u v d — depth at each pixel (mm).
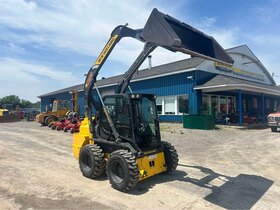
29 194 5453
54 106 24312
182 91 20828
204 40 6324
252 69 28766
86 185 6043
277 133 15844
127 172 5469
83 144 7328
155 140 6605
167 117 22125
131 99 6203
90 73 7145
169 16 5562
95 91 7270
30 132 17875
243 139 13438
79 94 32969
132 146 6008
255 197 5320
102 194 5461
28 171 7277
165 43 5062
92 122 7094
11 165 8023
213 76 21688
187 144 11867
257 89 20547
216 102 22500
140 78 24094
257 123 22547
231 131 16609
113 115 6535
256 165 7977
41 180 6430
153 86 23422
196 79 19922
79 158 6836
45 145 12070
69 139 14102
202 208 4766
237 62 25969
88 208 4742
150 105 6742
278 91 24375
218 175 6863
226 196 5367
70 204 4926
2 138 14672
